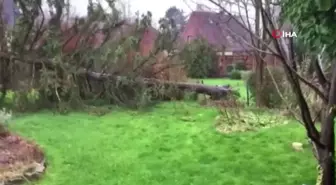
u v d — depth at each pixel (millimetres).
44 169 4934
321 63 3652
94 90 10344
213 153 5805
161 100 11008
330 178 3498
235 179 4738
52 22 10031
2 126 5887
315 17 2781
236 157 5621
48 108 9281
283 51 3391
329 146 3426
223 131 7176
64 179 4680
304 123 3438
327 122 3396
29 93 9305
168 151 5930
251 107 9344
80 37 10086
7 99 9367
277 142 6414
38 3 9555
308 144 6070
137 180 4680
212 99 11047
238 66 17938
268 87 9492
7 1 10695
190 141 6500
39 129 7133
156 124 7832
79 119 8188
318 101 6277
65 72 9312
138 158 5555
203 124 7828
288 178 4777
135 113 9086
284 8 3248
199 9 4887
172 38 11141
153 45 11156
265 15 3197
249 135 6875
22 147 5352
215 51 17016
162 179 4719
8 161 4793
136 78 10094
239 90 12609
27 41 9570
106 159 5484
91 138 6609
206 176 4836
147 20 11383
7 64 9352
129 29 10914
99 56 10219
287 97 8000
